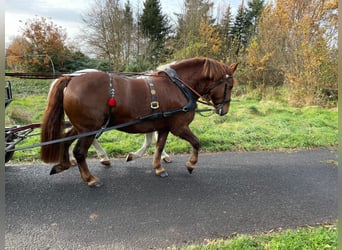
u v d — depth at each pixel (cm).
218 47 1423
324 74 1005
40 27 1506
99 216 310
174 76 386
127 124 360
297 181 421
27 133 446
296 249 247
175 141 581
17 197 344
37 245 260
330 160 521
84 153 364
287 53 1123
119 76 366
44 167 438
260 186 399
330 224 304
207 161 497
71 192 362
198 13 1616
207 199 355
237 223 303
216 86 421
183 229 290
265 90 1181
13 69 1428
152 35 2016
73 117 340
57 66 1566
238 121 792
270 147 590
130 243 266
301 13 1063
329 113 895
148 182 399
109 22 1786
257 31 1330
